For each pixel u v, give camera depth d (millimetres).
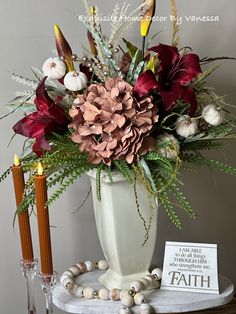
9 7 1310
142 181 1078
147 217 1156
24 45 1325
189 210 1089
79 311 1133
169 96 1032
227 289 1190
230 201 1479
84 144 1067
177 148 1071
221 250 1494
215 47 1414
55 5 1329
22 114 1345
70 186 1398
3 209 1376
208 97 1177
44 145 1051
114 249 1163
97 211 1187
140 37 1359
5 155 1354
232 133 1287
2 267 1397
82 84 1073
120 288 1182
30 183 1117
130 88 1050
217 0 1401
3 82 1327
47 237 1070
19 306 1418
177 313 1192
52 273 1086
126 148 1054
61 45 1104
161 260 1468
